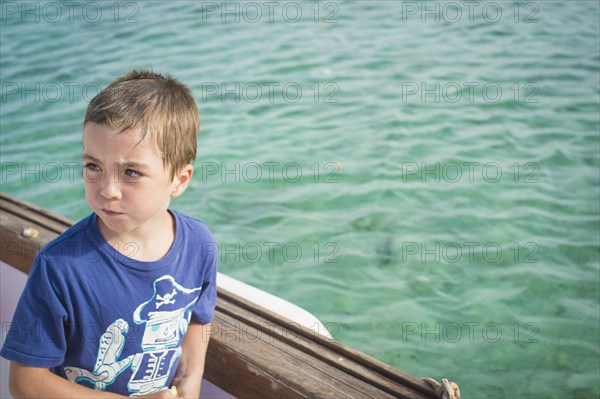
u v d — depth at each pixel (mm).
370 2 10477
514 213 4977
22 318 1281
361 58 8094
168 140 1290
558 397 3441
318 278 4312
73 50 8656
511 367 3645
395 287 4246
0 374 2004
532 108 6672
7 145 6113
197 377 1542
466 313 4031
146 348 1399
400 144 5996
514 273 4355
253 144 6031
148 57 8289
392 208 5051
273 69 7793
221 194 5234
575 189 5289
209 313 1541
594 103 6777
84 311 1304
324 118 6516
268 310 1749
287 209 5047
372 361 1564
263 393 1568
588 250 4566
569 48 8289
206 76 7613
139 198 1272
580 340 3822
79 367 1370
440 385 1484
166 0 10914
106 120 1234
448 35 8859
